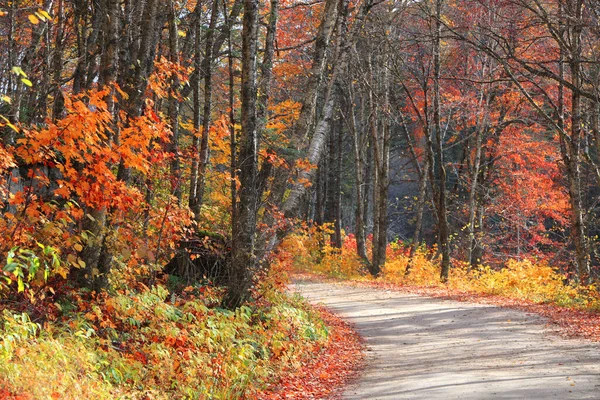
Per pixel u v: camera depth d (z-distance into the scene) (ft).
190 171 55.01
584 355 36.24
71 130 25.98
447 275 92.17
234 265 41.39
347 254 119.55
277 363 35.96
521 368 33.35
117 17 35.88
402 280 100.58
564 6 60.75
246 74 41.88
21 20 54.95
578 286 67.87
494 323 52.90
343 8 58.90
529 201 111.45
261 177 46.68
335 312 67.31
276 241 48.52
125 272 36.22
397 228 188.75
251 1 41.81
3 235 25.84
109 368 25.32
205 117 57.31
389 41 85.92
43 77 56.13
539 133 125.39
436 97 92.68
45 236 26.89
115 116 36.91
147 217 37.68
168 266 48.29
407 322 57.52
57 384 19.60
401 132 162.81
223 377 29.84
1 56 53.52
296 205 50.42
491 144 111.86
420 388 29.55
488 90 101.35
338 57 58.18
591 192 119.34
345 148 179.11
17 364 19.25
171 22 55.62
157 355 28.22
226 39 65.57
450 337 47.80
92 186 28.17
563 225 121.19
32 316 26.91
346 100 117.39
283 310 44.24
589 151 119.55
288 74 90.58
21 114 51.42
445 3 96.12
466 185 123.85
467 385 29.32
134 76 39.04
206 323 34.76
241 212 41.60
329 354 43.06
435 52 90.17
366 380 34.06
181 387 26.66
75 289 31.50
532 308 60.44
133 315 30.94
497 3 76.95
